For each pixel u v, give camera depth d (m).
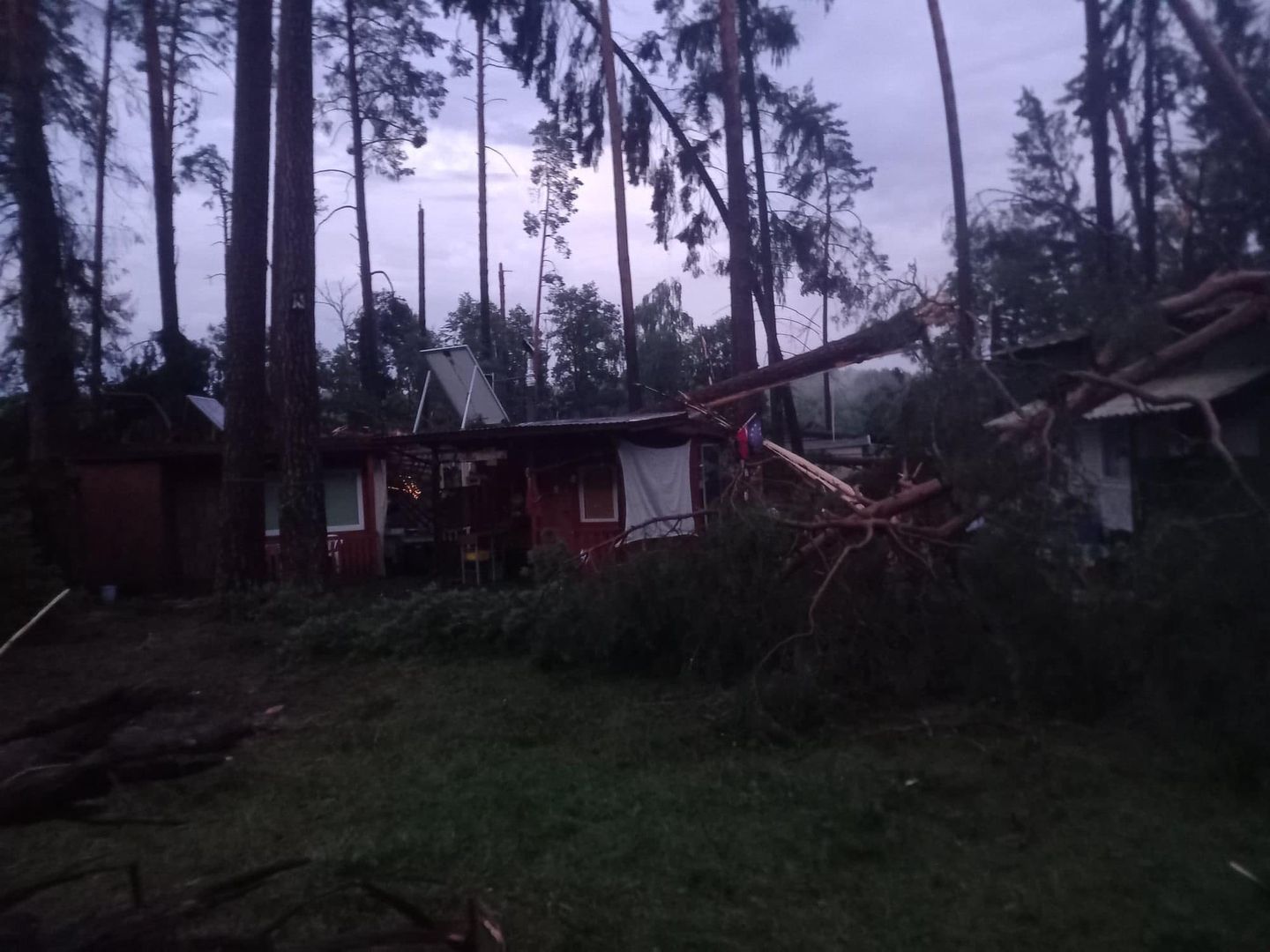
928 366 9.06
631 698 9.50
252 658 12.27
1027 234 9.57
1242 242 9.48
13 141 16.70
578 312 41.41
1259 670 6.81
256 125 16.42
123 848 6.34
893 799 6.57
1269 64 10.15
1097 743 7.61
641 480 17.72
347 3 29.58
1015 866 5.58
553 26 24.22
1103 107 12.23
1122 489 13.55
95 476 20.11
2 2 15.95
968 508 8.84
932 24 20.95
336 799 7.16
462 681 10.56
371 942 4.00
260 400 16.42
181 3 25.80
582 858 5.85
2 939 3.33
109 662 12.39
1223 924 4.79
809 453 22.98
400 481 23.94
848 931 4.90
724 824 6.30
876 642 9.02
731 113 20.19
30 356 17.39
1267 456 11.24
